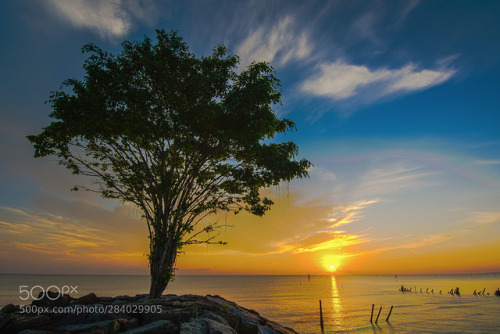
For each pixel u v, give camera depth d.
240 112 13.86
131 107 13.75
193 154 15.01
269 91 14.52
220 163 16.89
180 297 15.37
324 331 42.44
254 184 16.70
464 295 104.25
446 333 38.28
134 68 14.20
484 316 52.62
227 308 13.39
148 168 15.11
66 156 14.83
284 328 16.02
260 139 14.90
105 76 14.01
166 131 13.46
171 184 14.40
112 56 14.22
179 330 8.72
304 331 42.50
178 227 15.02
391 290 141.12
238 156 16.61
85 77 14.05
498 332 38.41
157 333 8.38
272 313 61.84
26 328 8.49
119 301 12.91
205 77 13.97
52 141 14.58
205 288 158.88
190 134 14.12
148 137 13.11
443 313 57.97
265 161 16.34
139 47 14.16
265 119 14.55
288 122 16.61
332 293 123.25
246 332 11.06
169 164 15.49
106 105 14.09
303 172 16.36
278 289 153.50
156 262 14.25
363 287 169.62
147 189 14.70
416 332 39.53
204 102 14.32
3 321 8.33
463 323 45.72
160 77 13.71
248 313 15.09
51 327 9.02
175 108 14.16
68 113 13.44
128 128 13.05
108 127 13.63
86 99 13.56
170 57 14.45
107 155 15.48
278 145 16.84
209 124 13.46
